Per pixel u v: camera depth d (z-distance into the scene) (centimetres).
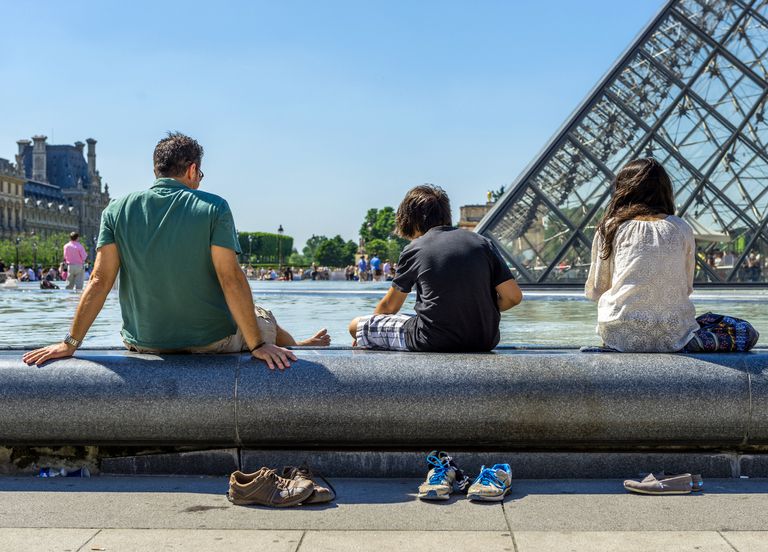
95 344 762
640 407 360
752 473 377
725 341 388
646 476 365
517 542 281
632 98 2169
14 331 984
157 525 302
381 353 389
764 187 2030
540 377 363
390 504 331
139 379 366
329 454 379
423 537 287
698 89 2158
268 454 379
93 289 382
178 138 397
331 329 977
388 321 419
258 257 18925
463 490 347
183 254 378
